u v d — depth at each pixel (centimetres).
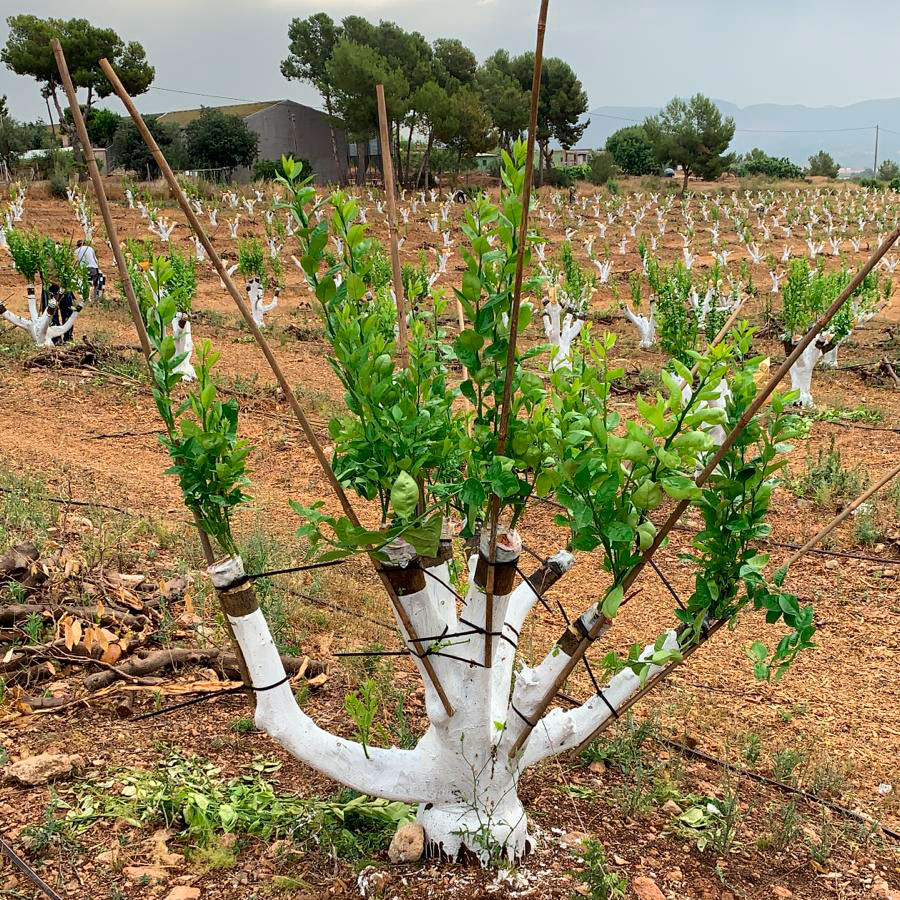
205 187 4612
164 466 912
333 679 495
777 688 552
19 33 4616
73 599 539
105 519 691
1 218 3269
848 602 679
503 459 271
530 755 333
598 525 288
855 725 514
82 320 1769
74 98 282
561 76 6431
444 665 312
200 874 328
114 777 382
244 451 312
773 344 1852
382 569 297
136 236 3400
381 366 279
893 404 1344
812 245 3591
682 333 1431
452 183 5916
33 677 461
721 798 414
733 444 286
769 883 355
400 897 310
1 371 1233
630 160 7600
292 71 6462
